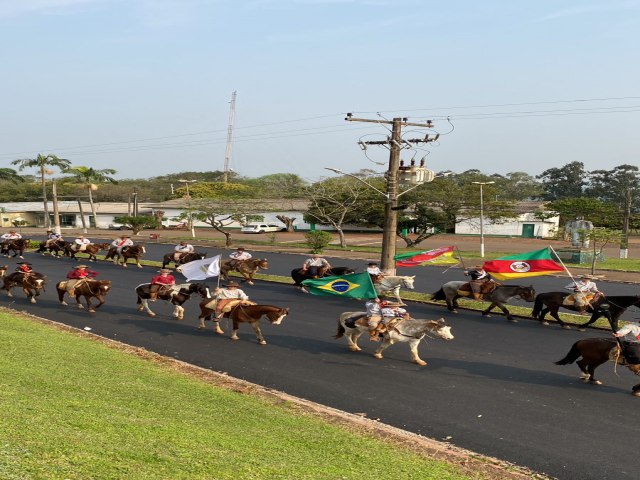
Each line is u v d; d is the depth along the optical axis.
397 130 30.80
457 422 13.17
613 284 34.56
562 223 82.00
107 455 7.82
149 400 12.30
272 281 35.28
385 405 14.24
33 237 70.38
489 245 62.03
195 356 18.47
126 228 88.62
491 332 22.28
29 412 9.45
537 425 13.02
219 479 7.68
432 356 18.78
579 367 17.44
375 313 18.42
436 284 34.22
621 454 11.51
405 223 60.47
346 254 51.34
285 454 9.67
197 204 61.84
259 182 100.62
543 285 34.03
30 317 23.30
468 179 97.12
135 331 21.73
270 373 16.78
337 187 60.38
